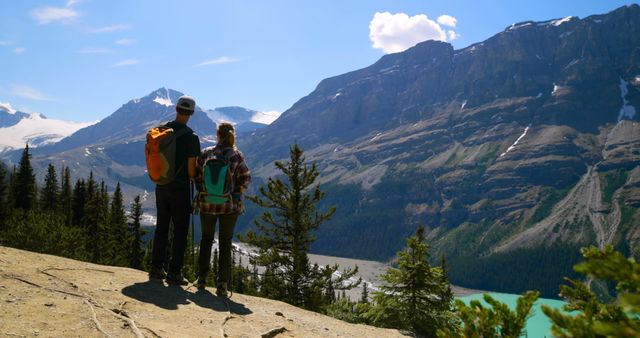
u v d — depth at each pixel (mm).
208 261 7477
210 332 5348
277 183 23750
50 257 7273
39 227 38125
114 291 6094
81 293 5605
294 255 23281
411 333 9164
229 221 7391
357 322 13852
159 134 6910
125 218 58969
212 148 7383
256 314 6840
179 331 5117
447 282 13070
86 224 65625
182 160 7082
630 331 1846
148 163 6996
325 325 7594
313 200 24047
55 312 4777
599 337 2221
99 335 4402
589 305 3027
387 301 12898
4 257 6492
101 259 55719
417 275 12672
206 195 7160
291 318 7320
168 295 6559
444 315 12430
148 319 5285
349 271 24734
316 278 23875
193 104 7160
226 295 7582
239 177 7441
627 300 1839
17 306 4738
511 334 2754
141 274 7523
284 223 23938
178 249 7289
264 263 23641
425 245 13352
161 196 7207
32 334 4113
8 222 43688
